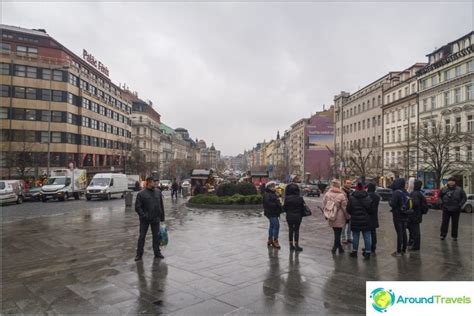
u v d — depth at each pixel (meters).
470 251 8.99
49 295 5.61
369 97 65.31
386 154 58.16
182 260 7.88
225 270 7.02
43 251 9.08
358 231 8.14
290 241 9.04
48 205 26.72
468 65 40.19
